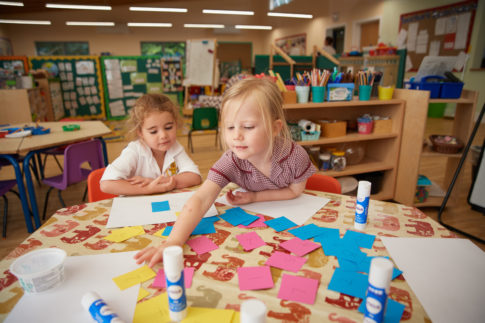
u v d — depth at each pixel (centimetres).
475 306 56
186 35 1180
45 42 1059
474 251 73
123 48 1132
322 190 125
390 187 260
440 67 238
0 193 195
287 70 515
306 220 89
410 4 672
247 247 74
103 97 729
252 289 60
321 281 62
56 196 288
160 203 102
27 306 56
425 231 82
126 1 833
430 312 54
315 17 971
